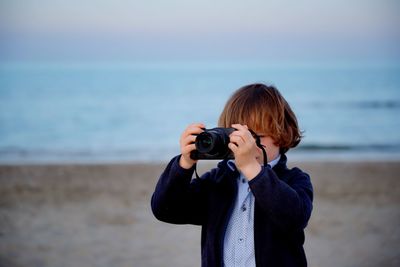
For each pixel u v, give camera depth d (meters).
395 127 25.05
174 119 30.80
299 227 2.18
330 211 7.84
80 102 39.91
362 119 27.91
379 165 12.16
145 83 63.81
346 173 11.16
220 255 2.26
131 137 23.45
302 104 34.84
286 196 2.11
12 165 11.98
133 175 10.85
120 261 5.68
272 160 2.35
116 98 43.59
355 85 53.81
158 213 2.40
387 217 7.48
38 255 5.89
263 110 2.29
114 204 8.37
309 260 5.64
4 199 8.80
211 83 66.81
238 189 2.31
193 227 7.01
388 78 69.31
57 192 9.34
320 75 83.44
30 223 7.28
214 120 31.72
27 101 40.09
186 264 5.58
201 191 2.40
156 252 5.97
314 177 10.77
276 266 2.20
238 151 2.12
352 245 6.16
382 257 5.71
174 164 2.32
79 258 5.78
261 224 2.23
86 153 17.97
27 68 113.88
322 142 20.28
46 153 18.00
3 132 24.83
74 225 7.16
